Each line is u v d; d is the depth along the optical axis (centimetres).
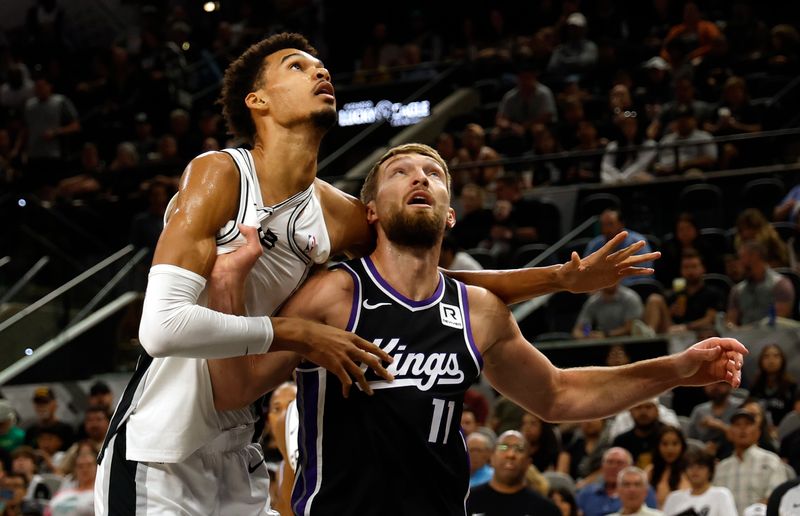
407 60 1509
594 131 1171
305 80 318
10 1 1605
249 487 334
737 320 841
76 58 1524
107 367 997
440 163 328
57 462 795
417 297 318
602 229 965
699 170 1110
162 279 288
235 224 304
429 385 310
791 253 930
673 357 347
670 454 632
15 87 1405
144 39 1508
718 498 585
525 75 1259
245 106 328
